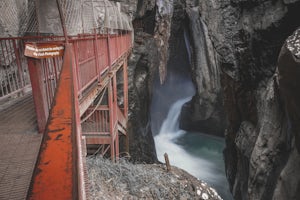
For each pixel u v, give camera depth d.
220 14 14.30
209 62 27.45
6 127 3.79
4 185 2.32
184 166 21.31
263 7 10.95
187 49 34.94
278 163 8.70
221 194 17.03
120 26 17.67
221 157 22.94
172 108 33.62
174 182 8.14
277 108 9.15
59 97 1.67
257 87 11.98
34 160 2.79
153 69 25.95
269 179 8.94
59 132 1.23
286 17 9.54
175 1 33.59
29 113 4.48
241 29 12.75
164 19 29.88
